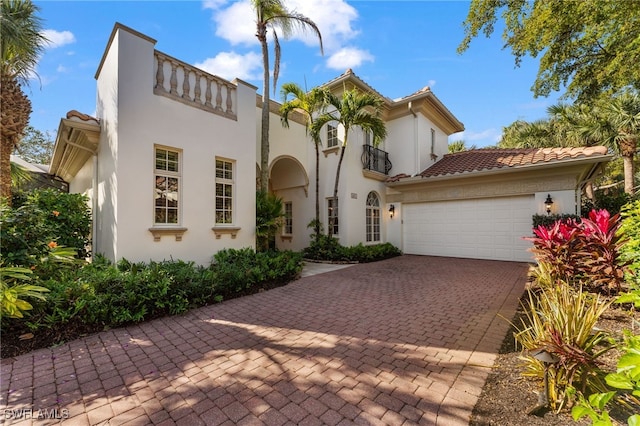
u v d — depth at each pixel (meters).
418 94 13.17
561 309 2.70
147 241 6.58
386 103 13.60
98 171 7.43
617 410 2.25
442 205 12.54
